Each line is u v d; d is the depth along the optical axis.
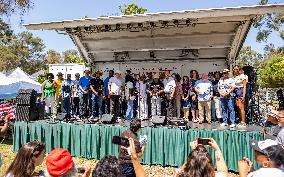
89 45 12.16
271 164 2.57
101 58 12.64
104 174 2.30
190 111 10.30
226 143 7.37
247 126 8.22
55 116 9.70
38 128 8.99
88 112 10.34
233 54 11.31
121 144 2.85
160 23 10.34
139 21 9.04
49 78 10.47
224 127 8.02
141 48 11.88
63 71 14.64
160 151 7.79
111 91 10.27
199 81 9.17
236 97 8.57
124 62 12.48
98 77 10.65
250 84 9.31
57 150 2.73
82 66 14.52
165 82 10.09
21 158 2.94
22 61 54.12
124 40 11.71
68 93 10.38
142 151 4.62
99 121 9.13
